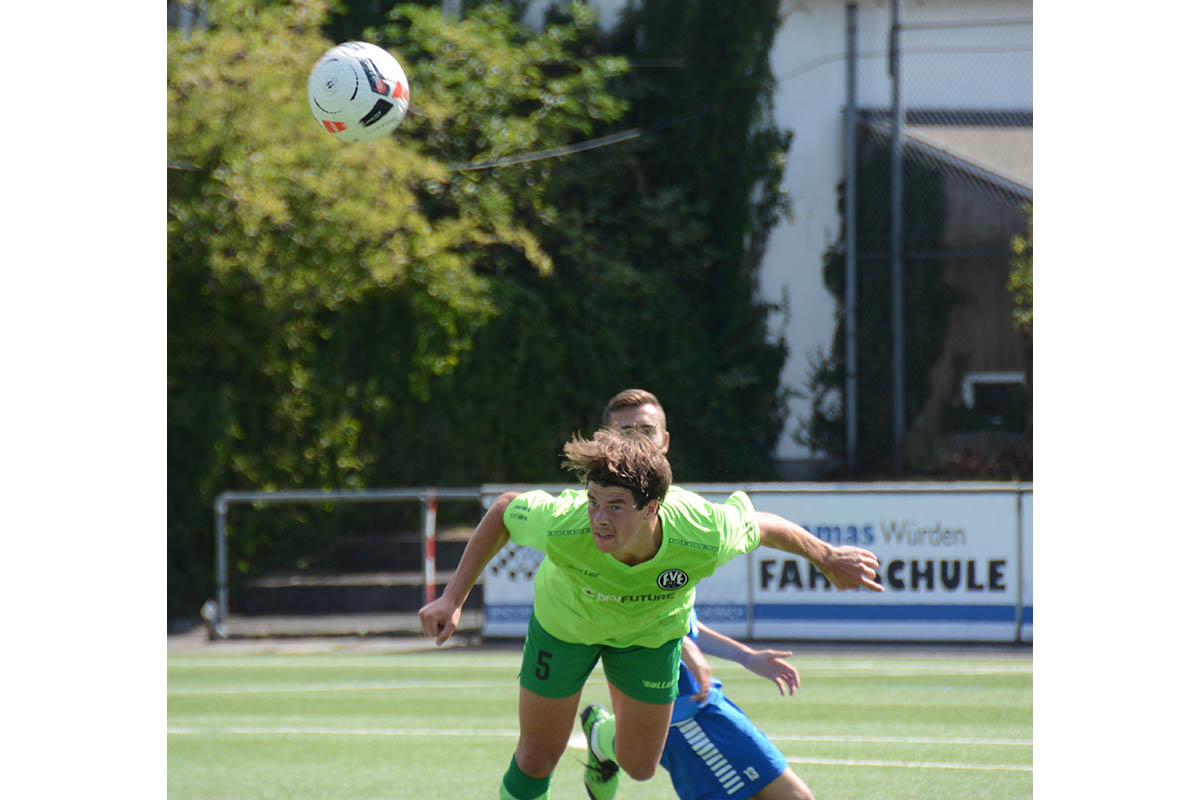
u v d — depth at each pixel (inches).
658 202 2623.0
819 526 1486.2
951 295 2630.4
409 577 2014.0
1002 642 1459.2
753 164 2669.8
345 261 1994.3
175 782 815.1
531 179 2488.9
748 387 2662.4
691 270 2652.6
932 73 2723.9
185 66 1813.5
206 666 1416.1
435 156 2396.7
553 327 2439.7
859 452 2642.7
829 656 1402.6
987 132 2726.4
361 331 2180.1
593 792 652.1
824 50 2709.2
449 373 2241.6
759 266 2699.3
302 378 2091.5
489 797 770.2
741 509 543.5
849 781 797.2
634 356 2517.2
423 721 1043.3
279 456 2069.4
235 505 2018.9
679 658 557.3
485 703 1133.7
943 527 1473.9
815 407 2672.2
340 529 2193.7
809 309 2696.9
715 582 1514.5
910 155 2650.1
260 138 1838.1
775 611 1504.7
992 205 2615.7
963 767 837.2
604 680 1250.0
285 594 1946.4
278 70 1888.5
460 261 2209.6
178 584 1982.0
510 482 2314.2
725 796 559.2
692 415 2551.7
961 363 2625.5
